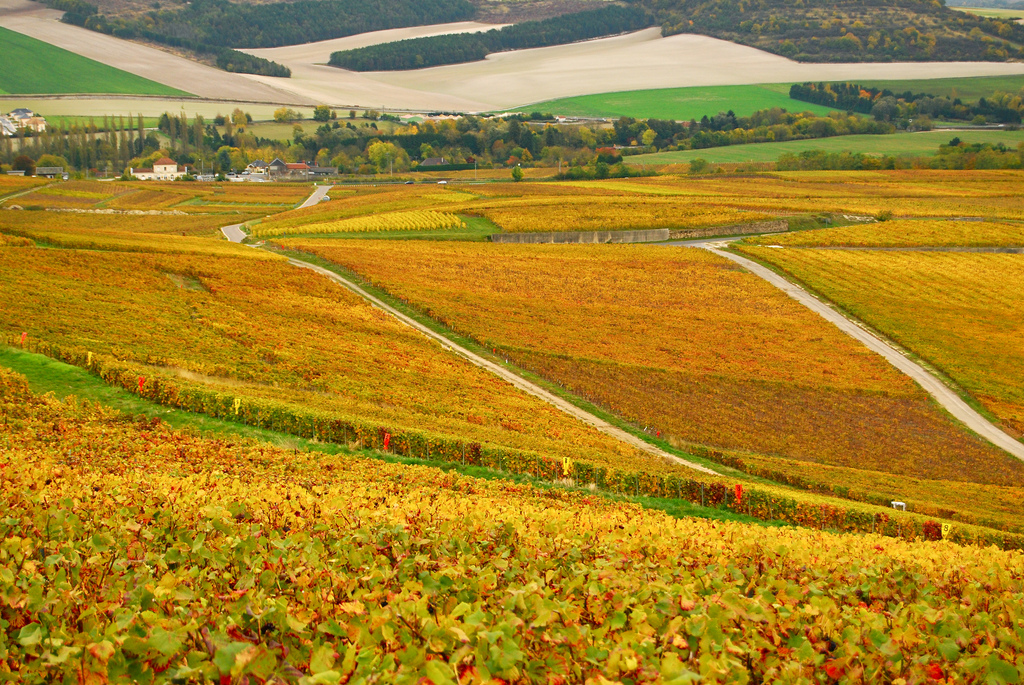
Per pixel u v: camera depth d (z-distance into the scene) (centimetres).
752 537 1666
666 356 7600
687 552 1533
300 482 2934
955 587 1530
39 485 1702
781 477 5066
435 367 6581
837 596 1286
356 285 9406
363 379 5856
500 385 6456
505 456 4312
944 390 7350
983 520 4516
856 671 923
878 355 8050
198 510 1432
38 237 8819
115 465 2920
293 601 997
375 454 4219
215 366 5344
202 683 782
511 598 1023
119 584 1012
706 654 866
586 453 4788
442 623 880
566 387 6706
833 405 6788
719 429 6038
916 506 4606
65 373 4541
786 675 894
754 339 8325
